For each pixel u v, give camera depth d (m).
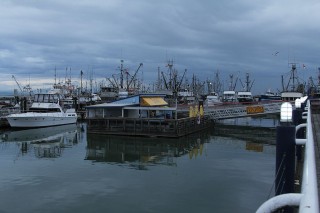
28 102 76.75
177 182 26.05
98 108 53.66
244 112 64.81
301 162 12.63
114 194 23.14
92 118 52.34
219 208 20.30
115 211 20.03
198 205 20.84
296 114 14.23
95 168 31.33
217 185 25.05
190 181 26.30
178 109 62.38
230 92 112.75
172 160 34.91
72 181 26.52
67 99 86.00
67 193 23.41
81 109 84.44
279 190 8.42
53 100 68.75
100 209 20.38
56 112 64.81
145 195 22.81
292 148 8.41
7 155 37.94
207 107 66.81
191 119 53.91
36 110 65.31
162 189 24.20
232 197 22.31
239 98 102.06
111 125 51.72
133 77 129.50
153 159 35.66
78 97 99.38
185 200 21.83
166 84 115.62
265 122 78.25
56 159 35.66
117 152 39.97
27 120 59.69
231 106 66.44
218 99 108.75
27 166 32.00
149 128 49.81
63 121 65.62
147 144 45.06
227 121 81.50
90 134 52.53
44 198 22.41
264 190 23.72
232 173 28.61
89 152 39.97
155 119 49.66
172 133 49.00
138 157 36.94
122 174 28.86
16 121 58.97
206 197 22.33
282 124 8.63
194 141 48.12
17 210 20.33
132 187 24.77
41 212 19.98
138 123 50.41
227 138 51.62
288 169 8.40
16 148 42.75
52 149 42.09
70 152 40.03
